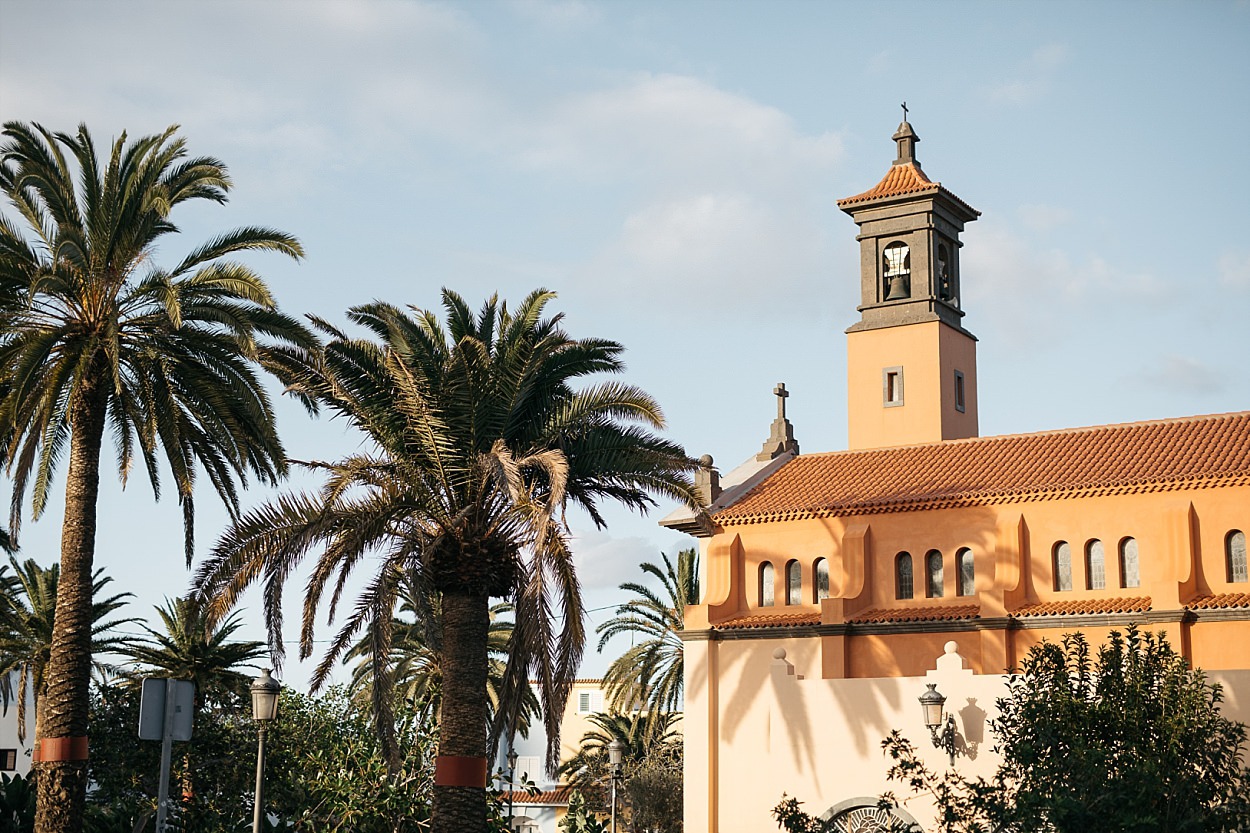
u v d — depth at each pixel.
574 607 27.42
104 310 29.58
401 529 28.75
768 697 41.19
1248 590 37.16
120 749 43.34
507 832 34.38
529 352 28.67
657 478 29.97
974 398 56.28
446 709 27.94
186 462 30.77
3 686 56.28
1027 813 19.73
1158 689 21.28
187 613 27.28
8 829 36.19
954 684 27.91
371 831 34.28
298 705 47.34
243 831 40.53
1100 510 39.34
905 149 57.03
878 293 55.59
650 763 66.31
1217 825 19.98
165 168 30.58
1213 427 41.88
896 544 41.91
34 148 29.58
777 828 30.73
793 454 49.59
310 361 29.02
